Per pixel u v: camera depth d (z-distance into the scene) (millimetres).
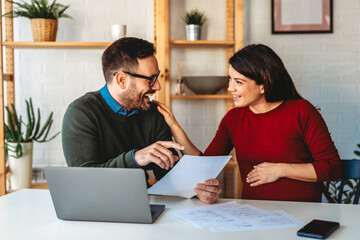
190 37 2727
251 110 1800
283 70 1685
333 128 3053
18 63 2881
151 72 1650
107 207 1179
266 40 2992
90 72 2924
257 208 1330
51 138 2717
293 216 1238
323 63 3016
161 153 1345
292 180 1657
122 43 1651
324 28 2986
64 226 1164
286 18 2977
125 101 1690
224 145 1896
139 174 1125
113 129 1740
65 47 2648
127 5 2922
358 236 1058
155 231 1109
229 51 2951
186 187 1410
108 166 1440
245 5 2971
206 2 2977
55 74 2908
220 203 1413
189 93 3027
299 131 1704
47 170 1184
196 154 1886
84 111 1674
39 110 2711
